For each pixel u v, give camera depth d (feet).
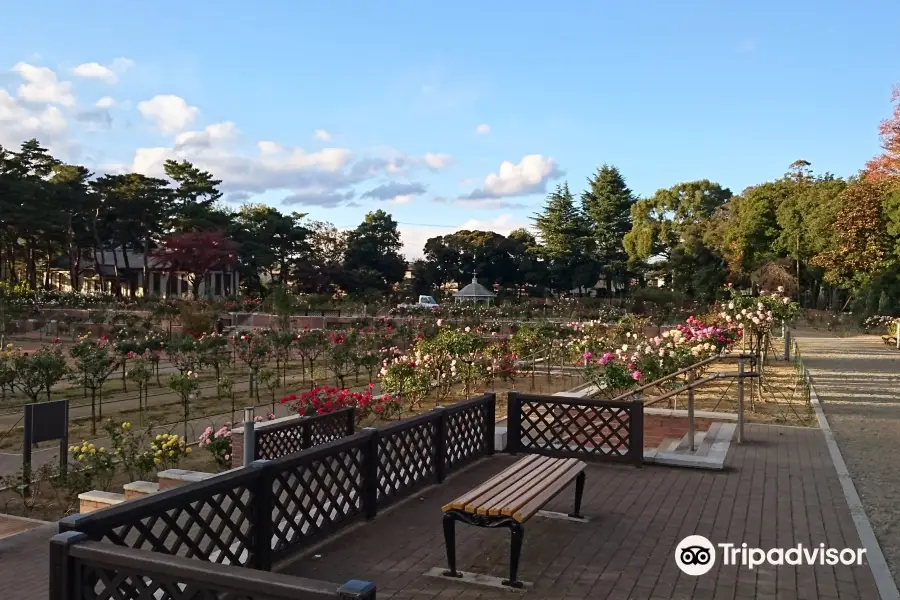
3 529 23.93
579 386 49.55
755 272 145.07
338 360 51.13
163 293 185.37
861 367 65.21
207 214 167.02
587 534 17.79
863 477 24.43
